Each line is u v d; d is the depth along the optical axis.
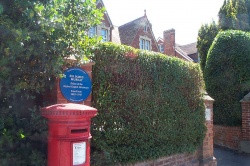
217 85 11.15
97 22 4.14
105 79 4.64
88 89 4.47
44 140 4.04
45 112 3.20
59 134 3.13
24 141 4.00
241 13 14.06
